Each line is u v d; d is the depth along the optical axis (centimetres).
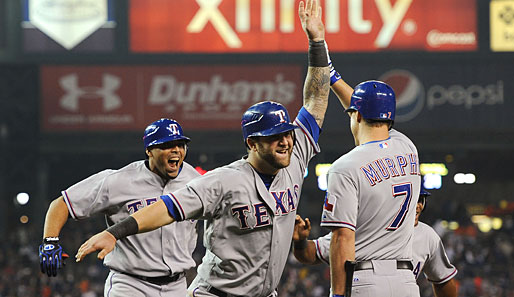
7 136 12631
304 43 12612
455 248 11456
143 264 2289
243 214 1700
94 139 12750
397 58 12581
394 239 1794
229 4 12606
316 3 1998
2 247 11938
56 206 2283
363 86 1855
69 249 11894
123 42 12550
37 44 12481
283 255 1777
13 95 12662
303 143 1892
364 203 1766
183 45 12606
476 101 12606
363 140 1845
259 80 12725
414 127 12656
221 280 1775
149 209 1606
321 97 1962
